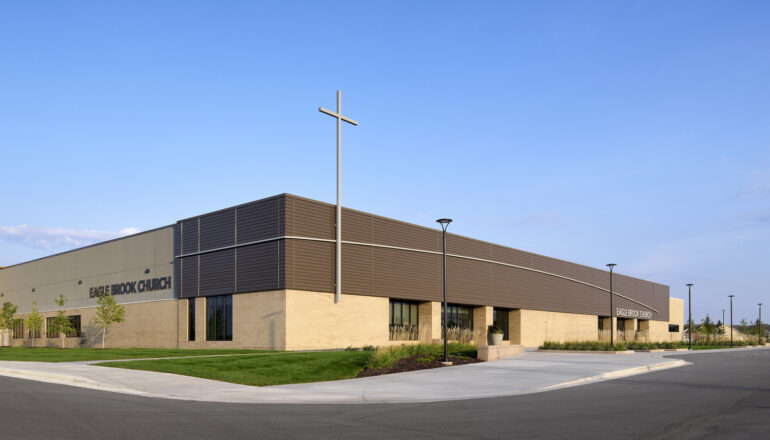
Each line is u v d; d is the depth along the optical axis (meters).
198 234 38.72
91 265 49.00
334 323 35.19
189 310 38.81
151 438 9.05
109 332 45.69
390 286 39.47
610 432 9.77
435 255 43.78
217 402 13.86
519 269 53.81
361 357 23.48
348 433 9.66
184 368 20.66
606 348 38.50
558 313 59.25
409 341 41.38
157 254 41.91
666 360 28.23
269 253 33.94
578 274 63.81
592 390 16.27
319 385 17.67
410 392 15.91
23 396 13.95
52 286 54.25
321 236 35.09
